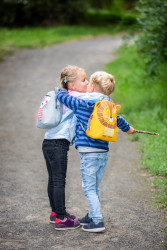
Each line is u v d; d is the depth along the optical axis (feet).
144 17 32.83
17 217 15.35
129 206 16.51
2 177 20.45
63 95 13.52
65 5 104.37
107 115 13.17
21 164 22.94
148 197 17.47
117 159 23.36
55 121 13.51
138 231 14.03
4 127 31.60
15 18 100.58
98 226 13.75
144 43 34.76
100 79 13.71
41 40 80.53
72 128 13.85
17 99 40.86
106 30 103.96
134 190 18.45
